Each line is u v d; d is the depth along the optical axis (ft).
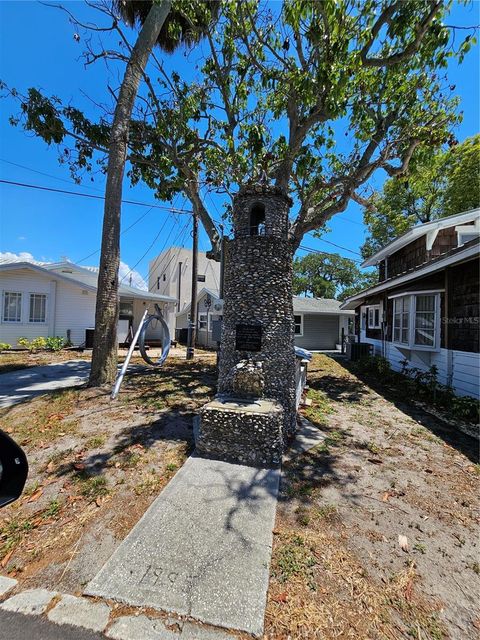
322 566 7.00
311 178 26.96
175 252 79.51
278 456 11.48
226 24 20.16
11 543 7.50
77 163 25.76
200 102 24.20
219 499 9.34
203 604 5.94
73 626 5.44
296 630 5.52
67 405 17.61
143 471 10.87
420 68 18.19
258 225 16.80
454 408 18.44
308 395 23.12
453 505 9.56
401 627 5.65
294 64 19.54
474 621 5.82
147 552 7.20
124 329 53.36
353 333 69.46
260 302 15.07
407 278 27.07
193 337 43.21
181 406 17.89
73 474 10.61
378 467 11.91
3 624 5.45
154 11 21.71
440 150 23.47
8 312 41.19
